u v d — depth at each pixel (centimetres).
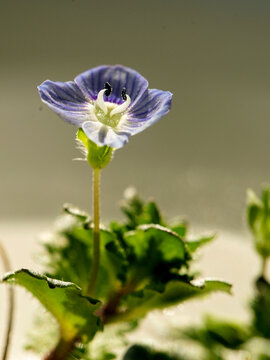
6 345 10
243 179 20
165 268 10
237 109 24
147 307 10
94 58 24
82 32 25
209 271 14
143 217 10
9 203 17
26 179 19
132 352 10
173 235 9
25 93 23
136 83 9
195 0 28
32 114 23
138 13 27
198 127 23
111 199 18
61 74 23
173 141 22
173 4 27
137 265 10
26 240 15
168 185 19
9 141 21
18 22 25
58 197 18
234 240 16
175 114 23
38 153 20
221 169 20
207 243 10
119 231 10
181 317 12
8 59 24
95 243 9
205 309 13
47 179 19
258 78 26
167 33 26
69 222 10
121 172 20
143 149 21
